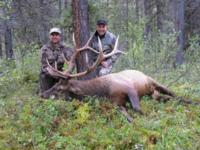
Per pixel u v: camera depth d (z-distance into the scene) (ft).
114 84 26.40
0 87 32.50
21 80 35.29
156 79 38.14
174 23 72.28
